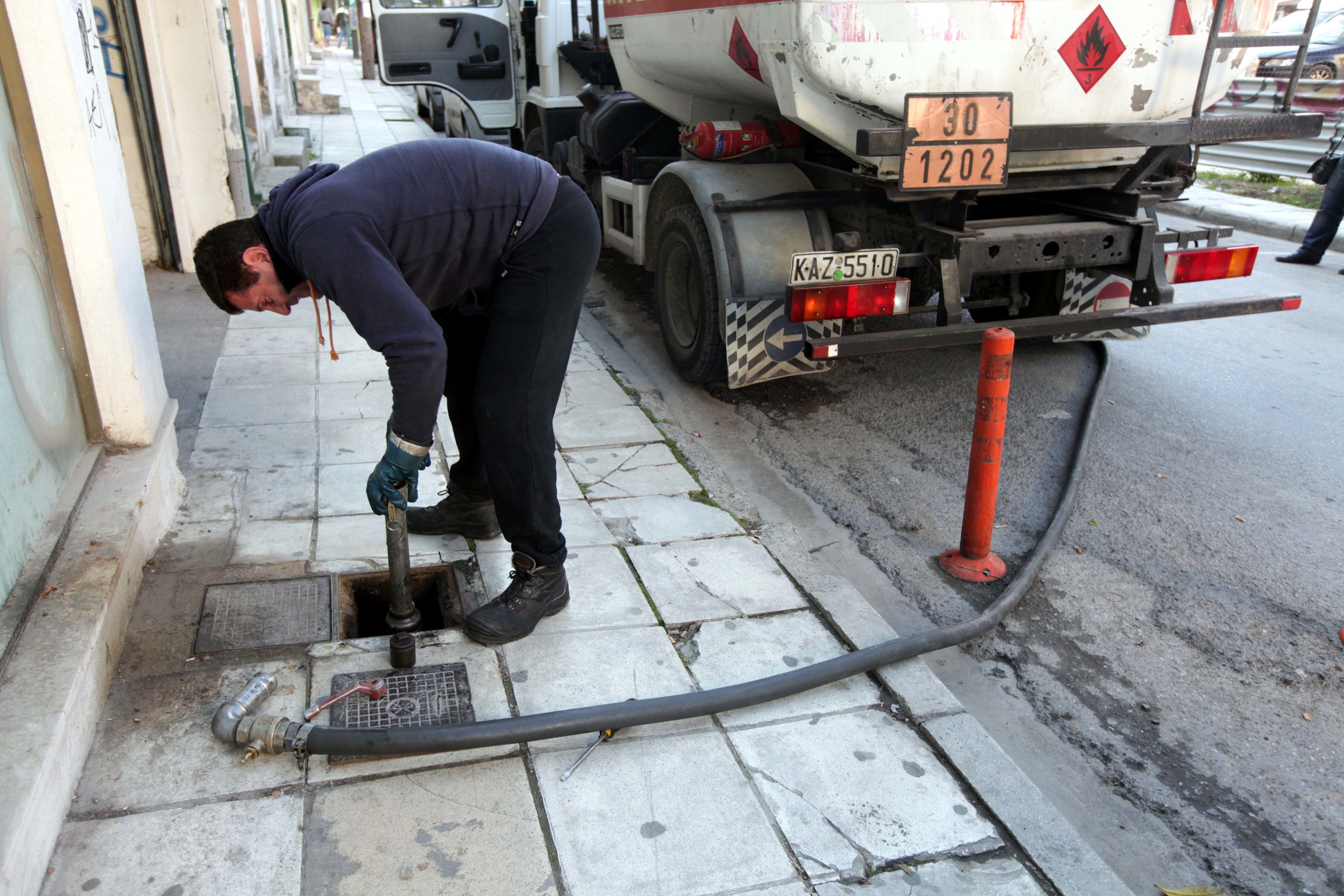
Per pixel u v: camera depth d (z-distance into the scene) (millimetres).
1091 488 3818
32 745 1864
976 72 3447
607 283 6625
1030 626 2994
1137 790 2385
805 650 2652
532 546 2602
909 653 2598
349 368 4480
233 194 6156
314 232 1972
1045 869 1987
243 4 8438
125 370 2803
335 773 2125
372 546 2992
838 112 3561
